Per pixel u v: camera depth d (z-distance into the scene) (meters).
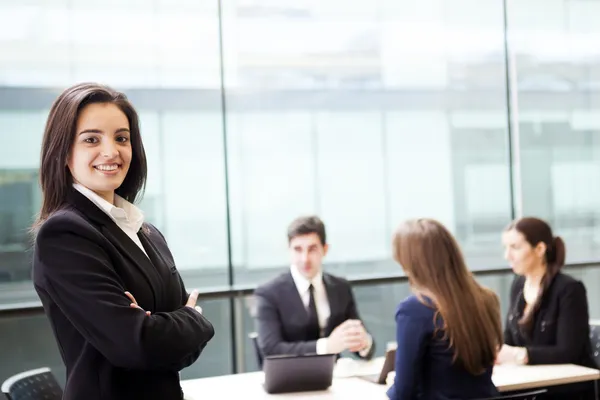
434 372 2.62
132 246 1.82
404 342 2.62
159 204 5.11
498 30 5.80
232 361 4.94
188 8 5.19
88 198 1.81
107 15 5.09
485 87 5.82
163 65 5.16
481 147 5.84
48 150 1.81
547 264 3.69
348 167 5.64
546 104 5.85
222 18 5.25
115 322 1.66
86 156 1.78
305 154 5.54
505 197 5.84
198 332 1.79
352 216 5.66
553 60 5.84
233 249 5.39
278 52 5.43
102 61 5.10
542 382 3.13
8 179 5.07
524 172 5.84
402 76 5.72
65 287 1.69
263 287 3.75
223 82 5.25
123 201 1.91
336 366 3.35
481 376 2.66
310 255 3.72
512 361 3.45
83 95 1.81
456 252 2.68
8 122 5.02
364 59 5.63
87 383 1.70
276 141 5.48
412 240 2.68
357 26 5.59
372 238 5.70
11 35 4.98
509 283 5.73
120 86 5.11
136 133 1.94
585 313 3.58
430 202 5.79
